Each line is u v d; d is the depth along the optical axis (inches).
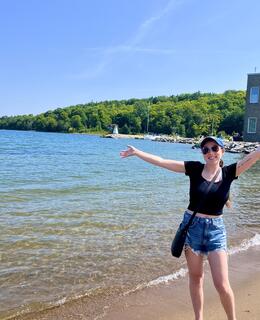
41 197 498.6
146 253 288.0
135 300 210.2
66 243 305.1
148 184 661.3
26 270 247.8
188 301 210.2
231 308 162.9
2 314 191.8
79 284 229.9
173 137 3713.1
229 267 265.4
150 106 5354.3
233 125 3422.7
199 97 6082.7
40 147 1900.8
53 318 189.0
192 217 167.6
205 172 170.4
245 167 168.2
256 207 490.3
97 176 751.7
